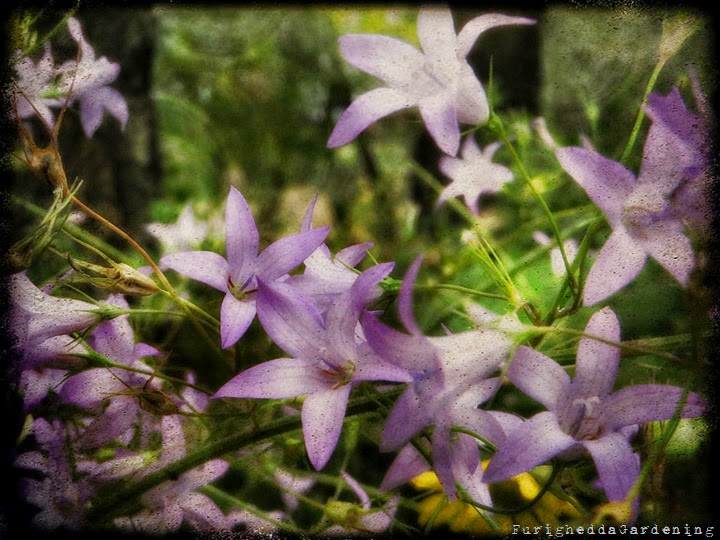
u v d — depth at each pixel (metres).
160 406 0.12
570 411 0.09
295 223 0.22
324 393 0.10
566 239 0.15
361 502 0.13
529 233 0.18
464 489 0.10
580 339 0.10
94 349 0.13
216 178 0.29
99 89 0.16
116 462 0.12
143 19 0.25
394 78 0.11
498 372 0.10
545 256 0.16
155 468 0.12
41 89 0.14
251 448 0.13
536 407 0.13
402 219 0.21
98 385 0.12
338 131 0.11
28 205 0.14
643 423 0.10
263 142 0.31
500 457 0.09
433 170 0.25
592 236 0.11
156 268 0.12
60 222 0.12
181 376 0.15
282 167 0.30
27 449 0.13
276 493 0.15
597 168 0.09
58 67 0.15
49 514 0.12
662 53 0.12
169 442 0.13
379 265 0.10
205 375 0.15
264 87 0.32
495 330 0.09
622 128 0.17
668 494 0.11
